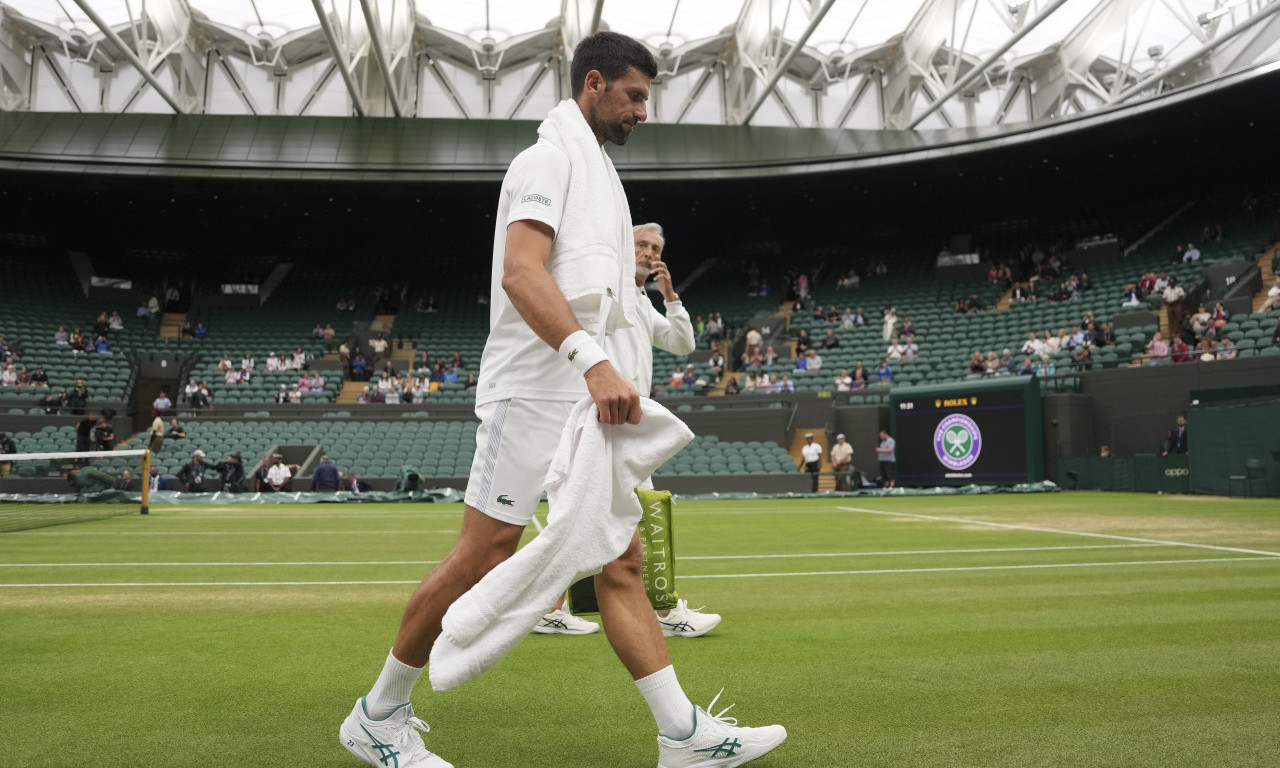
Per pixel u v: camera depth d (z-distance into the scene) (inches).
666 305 126.3
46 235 1081.4
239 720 80.2
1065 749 70.7
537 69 1015.0
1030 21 676.7
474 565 63.6
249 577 185.8
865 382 793.6
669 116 1011.9
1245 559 207.0
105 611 141.9
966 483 663.8
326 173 930.7
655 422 59.6
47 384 825.5
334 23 753.6
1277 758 68.2
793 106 1001.5
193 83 959.6
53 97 964.6
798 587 167.3
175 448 705.0
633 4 879.1
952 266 1016.2
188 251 1147.3
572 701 87.4
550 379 64.4
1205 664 100.8
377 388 867.4
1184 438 583.5
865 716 80.7
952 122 967.6
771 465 692.1
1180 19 738.2
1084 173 964.6
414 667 64.8
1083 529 304.0
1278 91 749.9
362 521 380.8
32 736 74.9
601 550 57.5
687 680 94.8
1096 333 743.7
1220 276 783.1
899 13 870.4
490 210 1071.6
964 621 130.0
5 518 393.7
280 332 1035.3
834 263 1135.0
